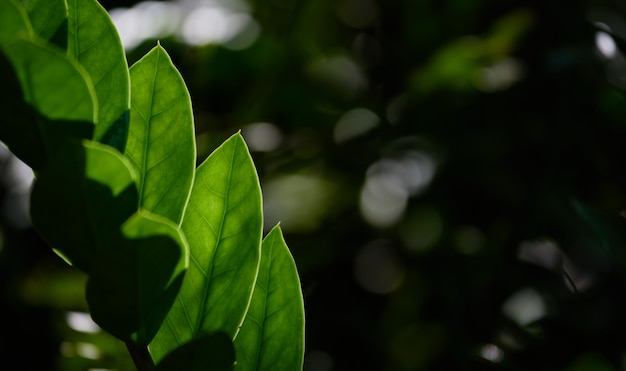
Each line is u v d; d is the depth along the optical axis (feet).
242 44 4.48
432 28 4.45
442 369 3.88
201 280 1.56
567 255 3.70
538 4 4.09
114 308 1.47
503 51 4.25
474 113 4.18
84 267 1.47
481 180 4.05
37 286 4.38
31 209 1.43
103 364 3.40
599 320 3.50
